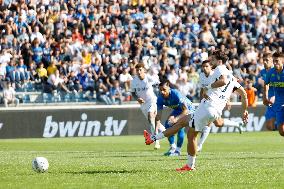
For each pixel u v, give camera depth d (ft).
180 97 169.68
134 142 231.91
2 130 253.44
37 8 297.53
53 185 102.78
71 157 159.74
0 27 284.20
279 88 166.81
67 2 307.17
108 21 309.01
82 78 278.46
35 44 280.72
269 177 111.45
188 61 306.14
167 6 327.47
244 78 308.81
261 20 343.26
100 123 267.59
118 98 279.69
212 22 333.01
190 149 120.98
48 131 259.60
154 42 311.27
